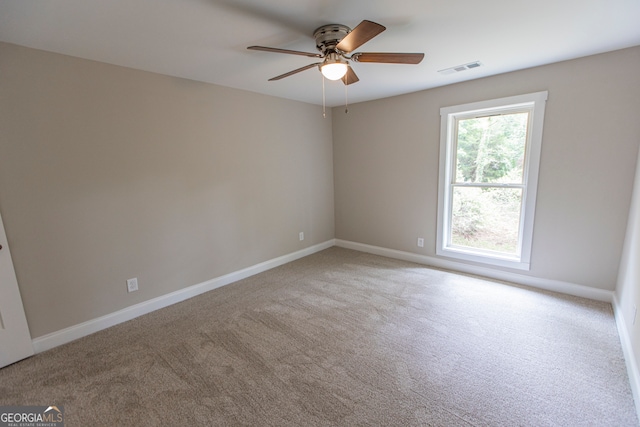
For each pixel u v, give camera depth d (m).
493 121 3.30
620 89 2.53
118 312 2.70
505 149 3.27
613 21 1.93
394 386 1.88
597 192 2.73
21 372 2.07
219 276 3.47
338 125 4.62
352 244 4.80
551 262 3.06
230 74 2.88
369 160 4.36
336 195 4.88
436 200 3.80
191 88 3.04
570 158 2.82
